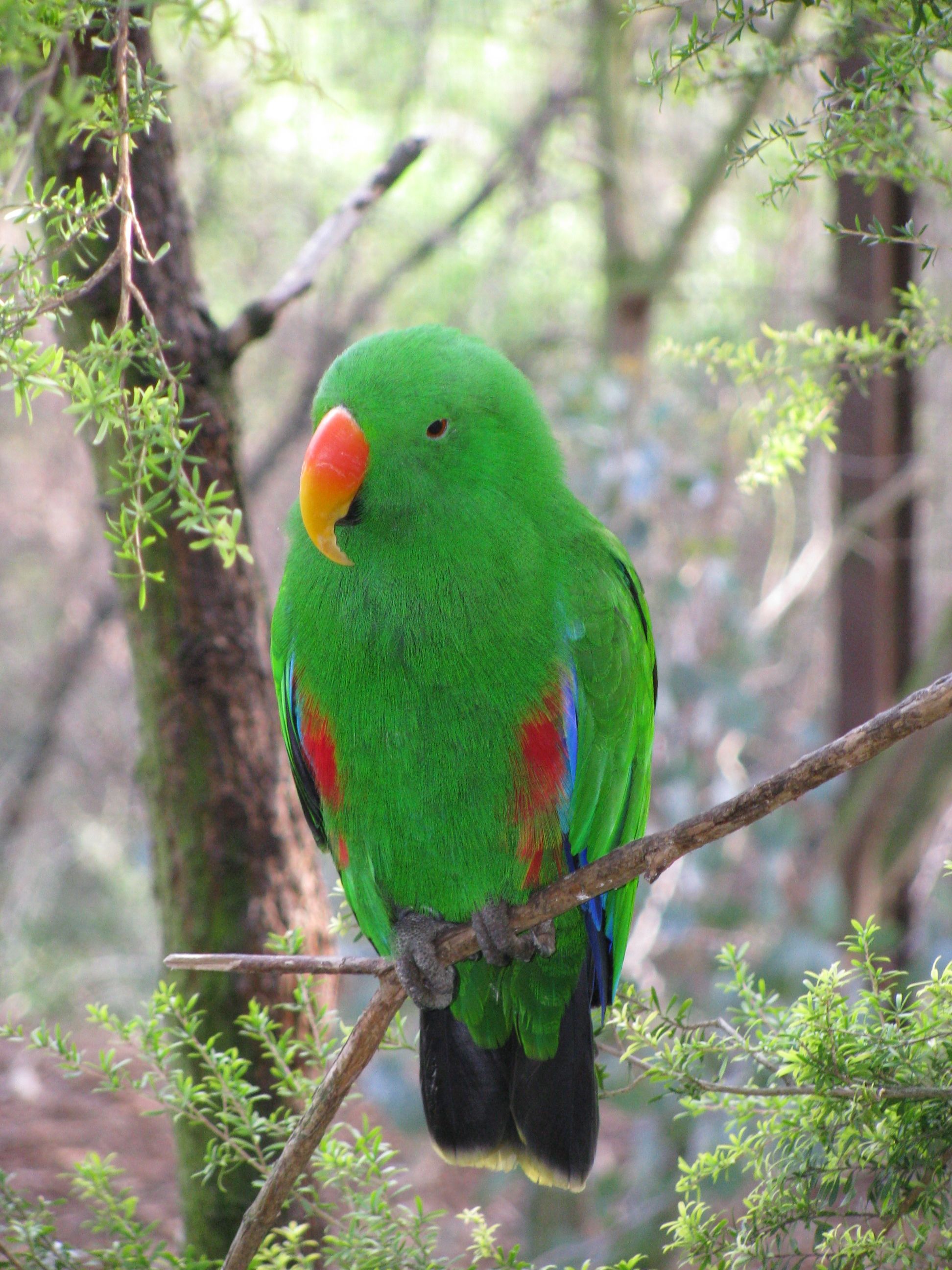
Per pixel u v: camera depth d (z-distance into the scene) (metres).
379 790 4.80
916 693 3.07
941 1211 3.32
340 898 6.22
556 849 4.86
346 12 13.64
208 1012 5.32
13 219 3.11
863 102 3.74
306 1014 4.62
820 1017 3.49
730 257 14.44
